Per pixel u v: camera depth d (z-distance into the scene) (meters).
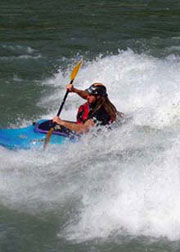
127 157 29.83
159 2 82.19
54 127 30.77
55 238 23.98
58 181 28.39
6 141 31.59
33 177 28.95
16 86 44.88
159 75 43.31
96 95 31.50
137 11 75.75
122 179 27.50
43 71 49.28
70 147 31.42
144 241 23.44
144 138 32.16
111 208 25.58
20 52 55.66
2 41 59.78
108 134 32.09
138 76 43.88
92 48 57.19
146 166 28.28
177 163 28.05
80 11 75.06
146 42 59.59
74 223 24.94
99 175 28.41
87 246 23.36
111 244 23.41
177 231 23.83
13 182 28.47
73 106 40.34
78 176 28.64
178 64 47.91
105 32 64.06
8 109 39.56
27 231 24.48
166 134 32.69
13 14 72.69
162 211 24.81
